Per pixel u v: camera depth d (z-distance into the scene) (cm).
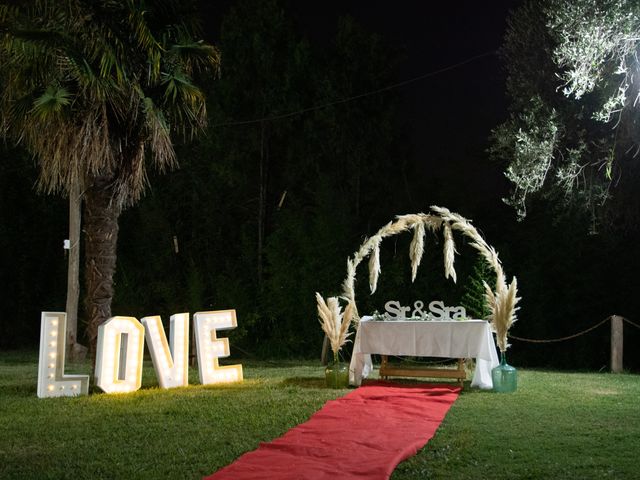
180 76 1083
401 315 1091
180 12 1094
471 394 936
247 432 684
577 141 1377
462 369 1012
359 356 1036
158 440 653
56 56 966
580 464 567
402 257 1673
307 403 845
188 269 1886
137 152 1084
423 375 1031
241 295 1770
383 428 697
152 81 1072
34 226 1952
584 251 1666
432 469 558
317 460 573
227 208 1891
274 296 1742
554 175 1391
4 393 940
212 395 915
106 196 1088
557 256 1658
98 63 1004
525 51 1443
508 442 641
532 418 757
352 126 1836
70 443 645
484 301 1496
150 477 538
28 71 972
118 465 570
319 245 1678
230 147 1828
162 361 991
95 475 546
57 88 981
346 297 1056
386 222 1828
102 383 930
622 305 1697
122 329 959
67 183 1034
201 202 1889
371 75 1864
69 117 989
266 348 1742
